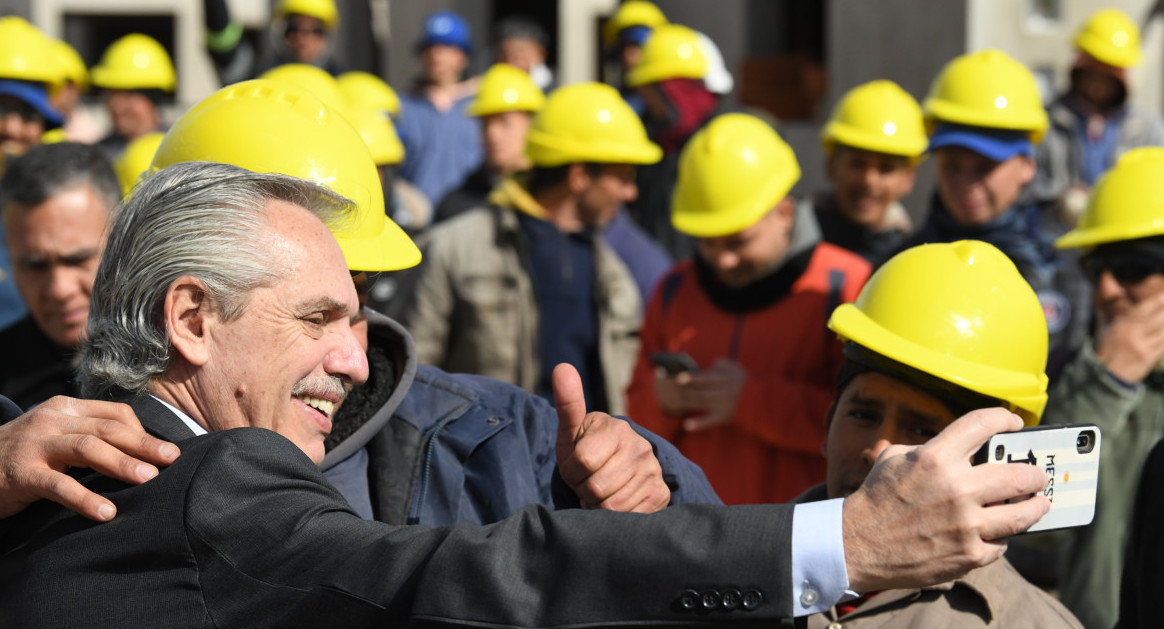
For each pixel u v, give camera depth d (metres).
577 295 4.56
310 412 1.84
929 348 2.21
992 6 8.01
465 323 4.53
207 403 1.78
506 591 1.47
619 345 4.60
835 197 4.97
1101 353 2.98
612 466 1.95
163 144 2.22
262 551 1.58
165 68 8.01
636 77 6.54
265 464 1.64
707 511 1.49
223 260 1.74
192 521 1.59
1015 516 1.40
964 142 4.04
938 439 1.42
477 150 8.67
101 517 1.63
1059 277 3.92
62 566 1.65
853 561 1.41
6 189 3.15
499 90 6.91
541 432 2.31
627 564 1.46
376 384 2.23
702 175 3.81
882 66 8.48
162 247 1.75
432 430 2.24
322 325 1.83
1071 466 1.65
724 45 9.99
